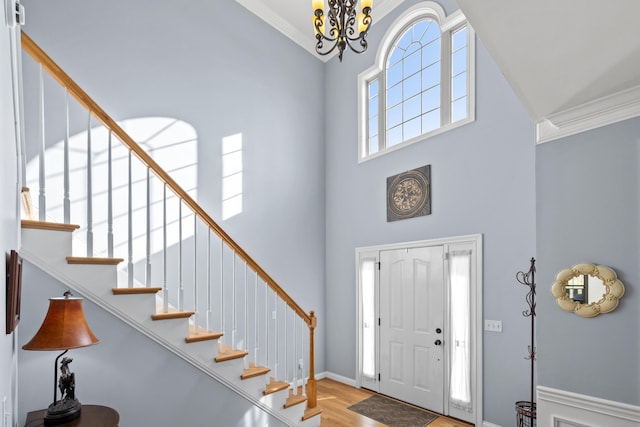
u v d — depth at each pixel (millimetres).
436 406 3934
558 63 1874
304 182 5316
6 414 1259
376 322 4664
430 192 4156
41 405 2113
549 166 2420
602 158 2189
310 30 5383
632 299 2021
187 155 4148
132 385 2428
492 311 3516
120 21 3775
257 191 4750
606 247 2139
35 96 3203
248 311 4438
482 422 3504
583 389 2162
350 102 5312
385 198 4691
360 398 4406
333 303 5309
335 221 5387
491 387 3471
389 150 4660
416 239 4273
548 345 2328
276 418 3168
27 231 2121
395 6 4816
